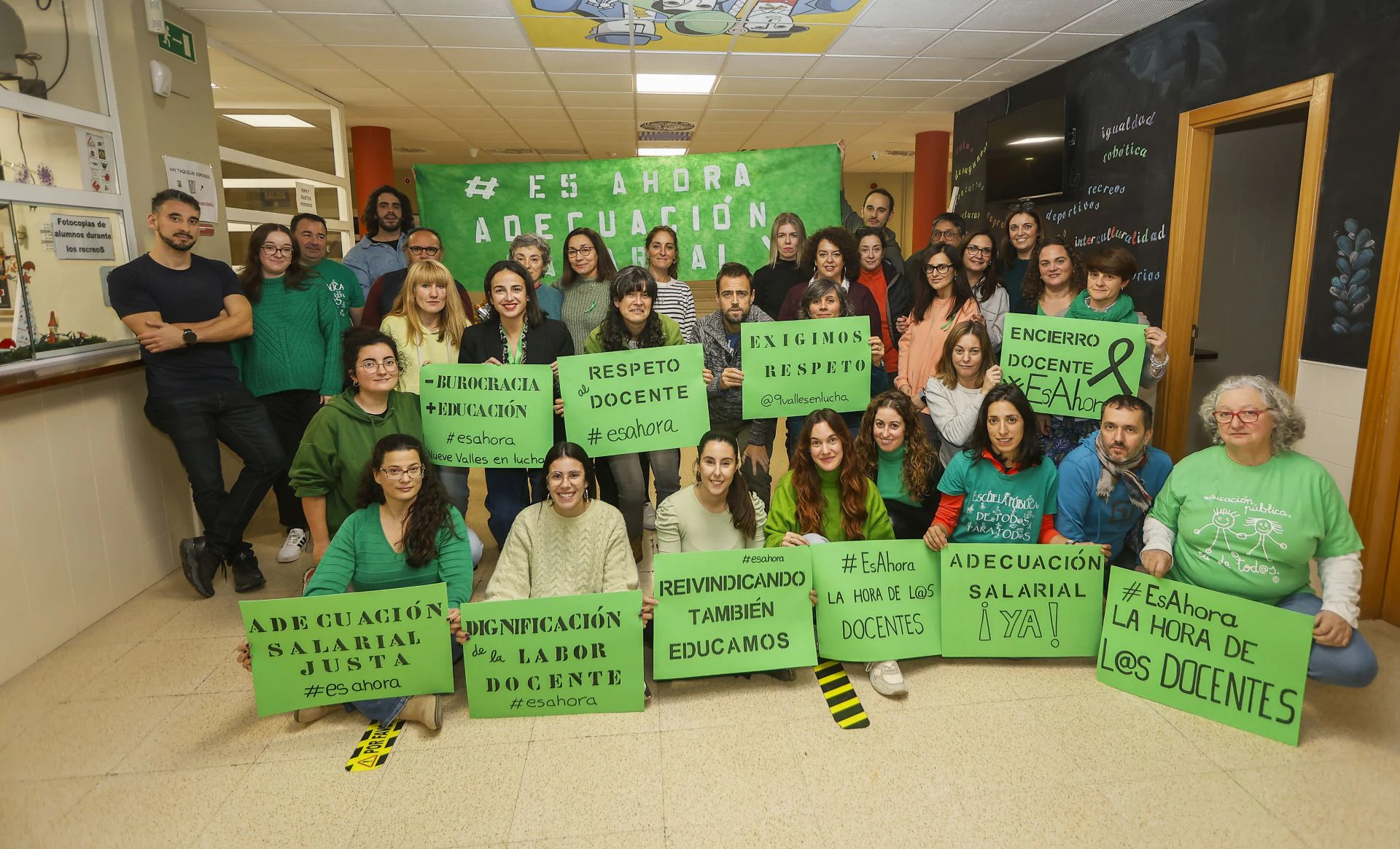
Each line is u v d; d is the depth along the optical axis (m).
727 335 2.96
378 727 2.10
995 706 2.15
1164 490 2.23
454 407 2.62
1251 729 2.00
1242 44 3.52
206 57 4.04
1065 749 1.94
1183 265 3.99
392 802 1.79
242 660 2.02
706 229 3.81
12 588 2.41
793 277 3.46
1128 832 1.66
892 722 2.08
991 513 2.38
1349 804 1.74
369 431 2.51
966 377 2.80
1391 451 2.70
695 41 4.66
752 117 7.26
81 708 2.21
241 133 7.61
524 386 2.61
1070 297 3.10
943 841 1.64
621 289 2.66
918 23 4.27
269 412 3.30
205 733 2.08
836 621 2.29
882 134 8.36
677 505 2.40
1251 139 4.32
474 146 8.99
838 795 1.79
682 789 1.82
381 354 2.43
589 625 2.10
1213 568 2.12
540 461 2.64
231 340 2.97
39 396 2.54
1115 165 4.54
